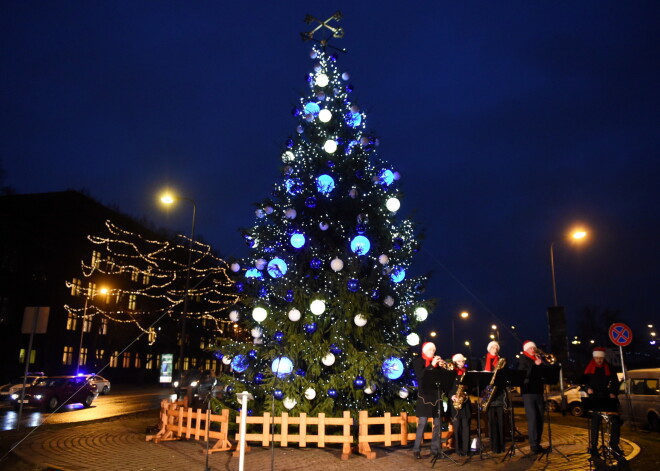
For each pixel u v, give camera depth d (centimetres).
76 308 5041
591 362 1022
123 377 5634
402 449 1127
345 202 1338
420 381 1054
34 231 4728
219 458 1022
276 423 1122
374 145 1427
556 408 2545
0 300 4362
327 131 1396
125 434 1405
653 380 1672
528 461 988
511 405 1112
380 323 1292
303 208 1360
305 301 1240
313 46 1473
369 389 1190
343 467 935
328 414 1193
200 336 6394
